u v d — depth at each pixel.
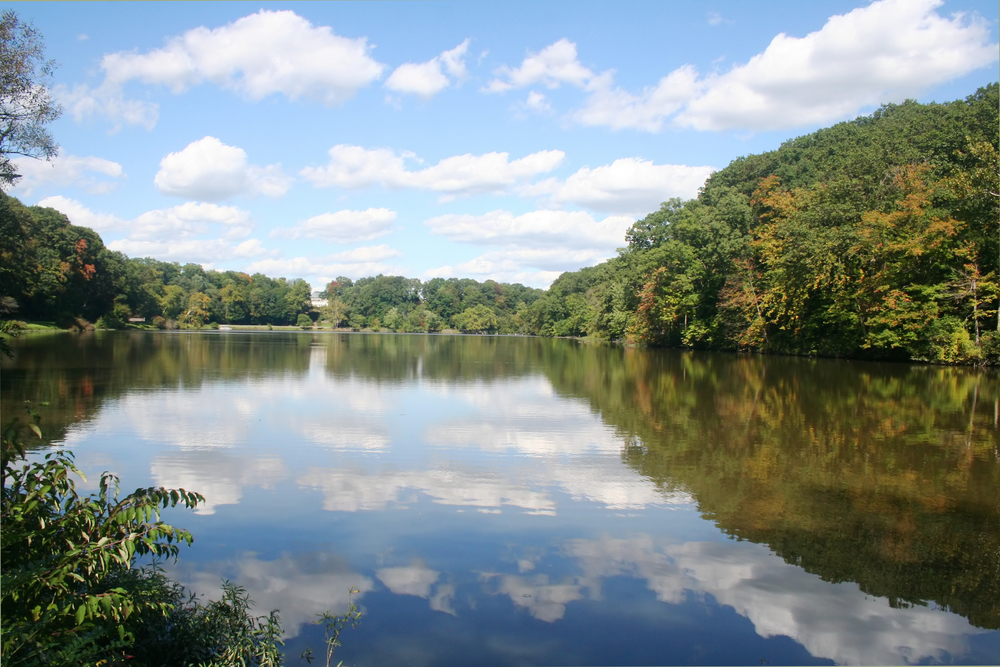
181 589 6.09
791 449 14.04
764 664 5.71
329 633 5.98
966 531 9.03
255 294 137.50
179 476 11.24
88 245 81.06
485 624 6.25
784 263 44.56
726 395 23.39
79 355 37.47
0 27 16.86
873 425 17.02
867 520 9.42
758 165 69.56
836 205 43.78
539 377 30.33
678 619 6.45
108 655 4.74
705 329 56.00
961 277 36.69
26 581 4.30
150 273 110.69
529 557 7.91
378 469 11.99
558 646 5.90
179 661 4.99
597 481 11.35
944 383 27.41
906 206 38.91
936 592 7.15
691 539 8.59
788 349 49.28
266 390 23.52
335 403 20.45
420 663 5.55
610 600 6.81
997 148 42.44
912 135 52.53
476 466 12.32
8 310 48.19
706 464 12.65
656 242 67.12
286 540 8.30
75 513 4.89
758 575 7.51
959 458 13.27
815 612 6.65
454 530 8.78
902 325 38.06
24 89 17.78
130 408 18.41
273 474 11.49
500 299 160.88
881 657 5.88
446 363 39.25
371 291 154.88
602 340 86.25
